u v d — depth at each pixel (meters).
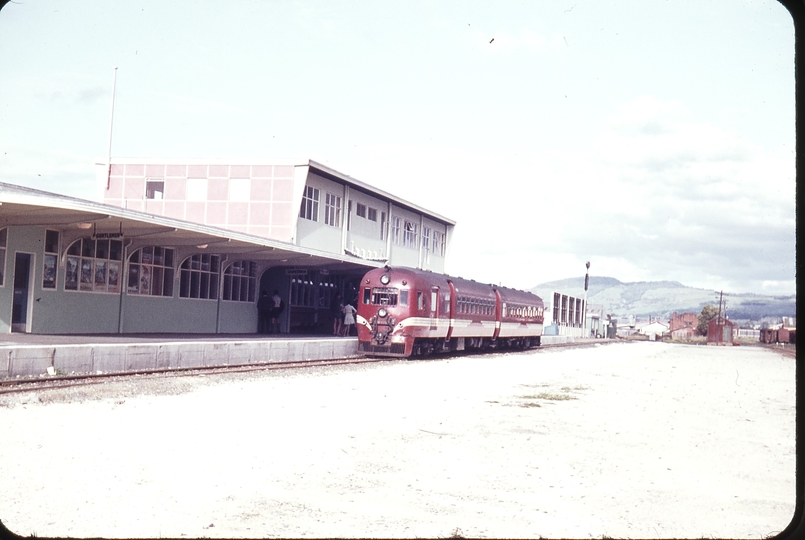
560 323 77.50
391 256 48.69
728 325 89.56
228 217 36.69
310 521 6.84
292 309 39.31
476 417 14.08
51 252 24.64
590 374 27.98
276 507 7.25
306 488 8.05
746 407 18.72
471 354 37.47
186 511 6.98
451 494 8.05
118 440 10.07
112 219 22.75
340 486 8.20
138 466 8.65
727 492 8.75
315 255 32.72
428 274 31.75
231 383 17.94
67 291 25.31
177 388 16.19
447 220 56.66
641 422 14.66
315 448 10.22
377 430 11.97
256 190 36.53
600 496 8.25
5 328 23.17
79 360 17.69
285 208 36.22
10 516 6.56
